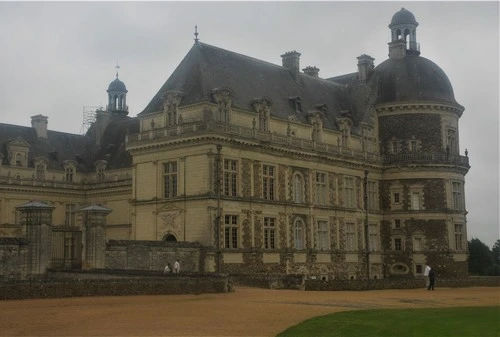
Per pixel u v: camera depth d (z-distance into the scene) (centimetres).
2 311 2825
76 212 9069
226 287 4053
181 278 3981
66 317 2644
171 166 6044
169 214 5962
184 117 5997
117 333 2273
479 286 6319
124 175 8838
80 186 9162
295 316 2784
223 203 5766
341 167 7188
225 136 5819
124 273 4400
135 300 3353
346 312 2959
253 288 4525
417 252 7512
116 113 10456
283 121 6588
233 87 6350
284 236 6375
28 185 8575
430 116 7669
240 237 5903
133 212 6253
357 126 7656
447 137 7750
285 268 6306
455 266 7544
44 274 4541
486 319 2819
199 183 5772
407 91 7719
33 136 9188
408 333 2367
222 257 5672
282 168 6444
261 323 2561
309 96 7388
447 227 7569
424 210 7544
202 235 5688
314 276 6638
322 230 6881
